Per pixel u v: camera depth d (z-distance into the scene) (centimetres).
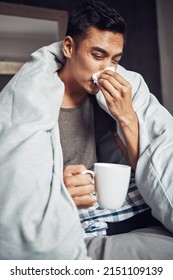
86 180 69
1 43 172
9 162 67
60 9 189
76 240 64
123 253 69
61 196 67
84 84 94
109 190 67
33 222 62
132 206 95
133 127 88
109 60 90
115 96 84
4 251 61
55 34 185
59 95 86
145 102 100
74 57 95
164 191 77
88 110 114
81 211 91
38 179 66
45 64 93
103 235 89
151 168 80
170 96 212
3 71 172
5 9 172
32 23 179
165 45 212
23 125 73
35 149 70
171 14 204
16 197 64
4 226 62
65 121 108
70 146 107
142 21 214
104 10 87
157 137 87
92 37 87
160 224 95
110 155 113
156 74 216
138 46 213
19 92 81
